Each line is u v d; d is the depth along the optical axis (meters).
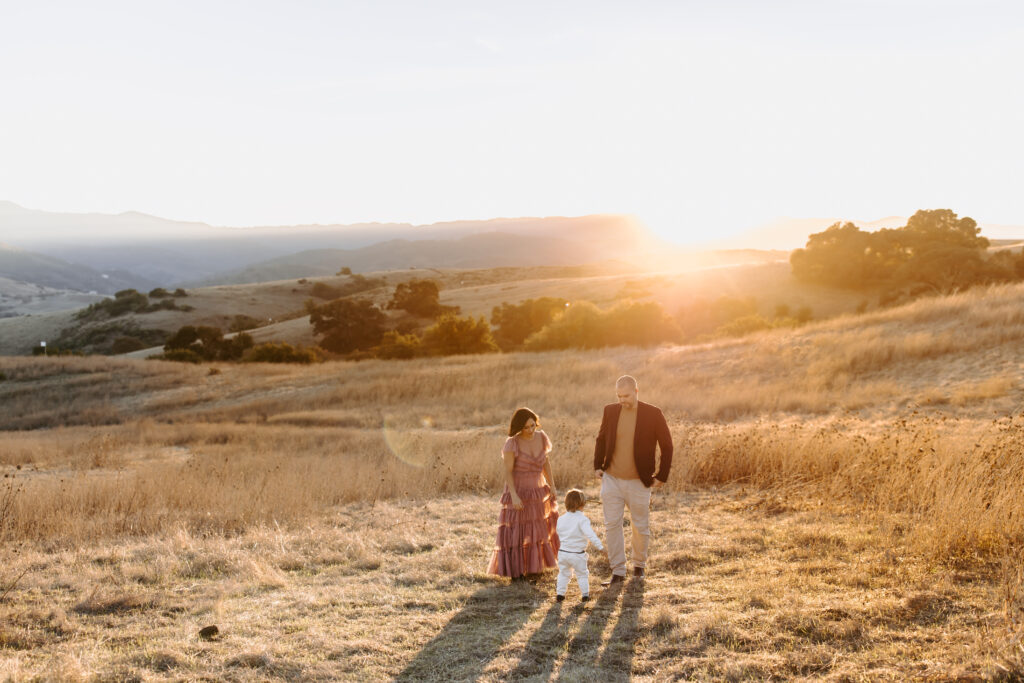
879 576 5.42
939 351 19.36
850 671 3.85
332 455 16.19
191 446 21.78
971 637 4.09
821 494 8.42
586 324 44.09
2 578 6.30
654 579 5.85
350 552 7.16
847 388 18.45
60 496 10.02
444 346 50.38
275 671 4.19
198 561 6.86
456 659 4.34
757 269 80.62
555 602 5.39
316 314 81.38
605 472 5.93
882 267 66.19
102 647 4.63
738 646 4.32
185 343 73.06
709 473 9.90
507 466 6.11
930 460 8.12
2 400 38.00
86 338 112.50
